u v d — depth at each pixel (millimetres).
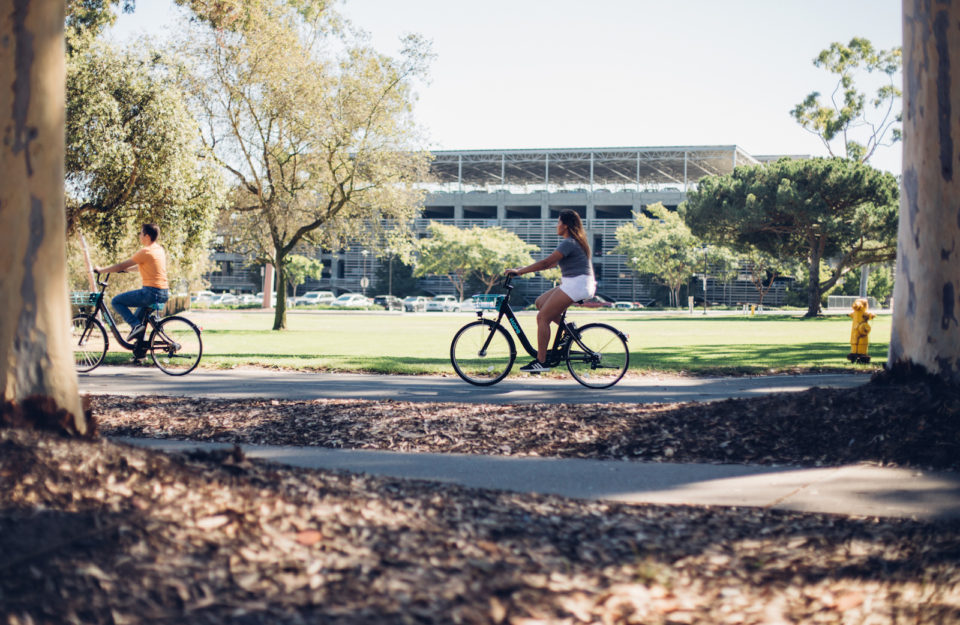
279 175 28297
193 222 22844
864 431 5176
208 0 17594
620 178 102438
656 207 72625
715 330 28453
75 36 19078
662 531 3604
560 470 4820
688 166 93688
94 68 19656
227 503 3168
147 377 10070
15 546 2627
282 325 29391
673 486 4449
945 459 4793
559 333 8805
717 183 50125
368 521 3244
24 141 3557
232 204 29094
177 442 5586
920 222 5598
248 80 26281
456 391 8594
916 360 5617
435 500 3746
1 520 2736
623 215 101188
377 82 27547
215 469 3541
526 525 3521
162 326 10648
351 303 78562
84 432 3662
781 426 5465
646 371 11320
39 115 3598
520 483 4473
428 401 7508
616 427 5777
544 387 9031
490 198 94938
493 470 4797
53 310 3617
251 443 5578
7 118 3535
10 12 3533
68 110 19000
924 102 5543
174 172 20797
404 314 56781
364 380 9922
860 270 85688
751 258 70000
